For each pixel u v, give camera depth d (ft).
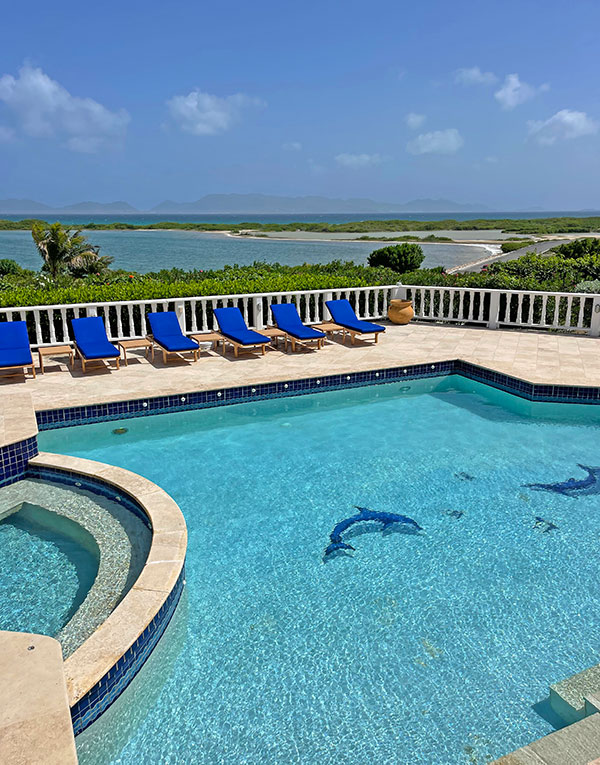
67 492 17.24
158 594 11.05
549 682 10.27
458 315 41.45
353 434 22.79
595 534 15.51
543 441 22.06
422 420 24.40
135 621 10.24
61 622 11.62
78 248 94.02
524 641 11.34
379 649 11.13
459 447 21.50
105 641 9.70
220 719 9.51
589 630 11.68
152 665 10.59
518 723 9.37
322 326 34.71
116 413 23.29
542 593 12.93
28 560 13.84
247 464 19.90
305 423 23.99
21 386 24.93
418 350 32.45
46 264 92.99
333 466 19.80
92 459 20.17
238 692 10.05
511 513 16.65
